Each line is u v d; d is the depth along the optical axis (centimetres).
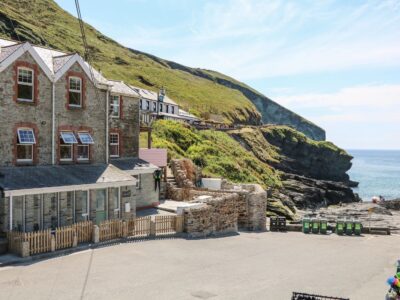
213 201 3092
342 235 3416
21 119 2505
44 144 2644
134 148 3575
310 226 3512
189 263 2125
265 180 6575
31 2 13475
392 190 11619
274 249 2667
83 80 2881
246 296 1670
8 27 9794
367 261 2441
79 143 2877
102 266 1969
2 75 2392
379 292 1819
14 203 2217
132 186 2894
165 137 5275
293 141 11094
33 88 2572
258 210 3616
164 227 2728
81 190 2538
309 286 1856
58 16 13700
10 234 2073
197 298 1617
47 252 2088
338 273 2123
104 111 3066
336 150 11544
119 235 2483
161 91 8456
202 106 12156
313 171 11119
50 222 2373
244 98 16400
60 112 2736
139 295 1619
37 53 2577
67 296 1570
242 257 2358
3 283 1678
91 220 2583
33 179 2361
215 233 3103
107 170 2911
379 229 3506
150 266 2016
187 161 4147
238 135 8538
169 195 3834
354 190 11469
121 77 11312
